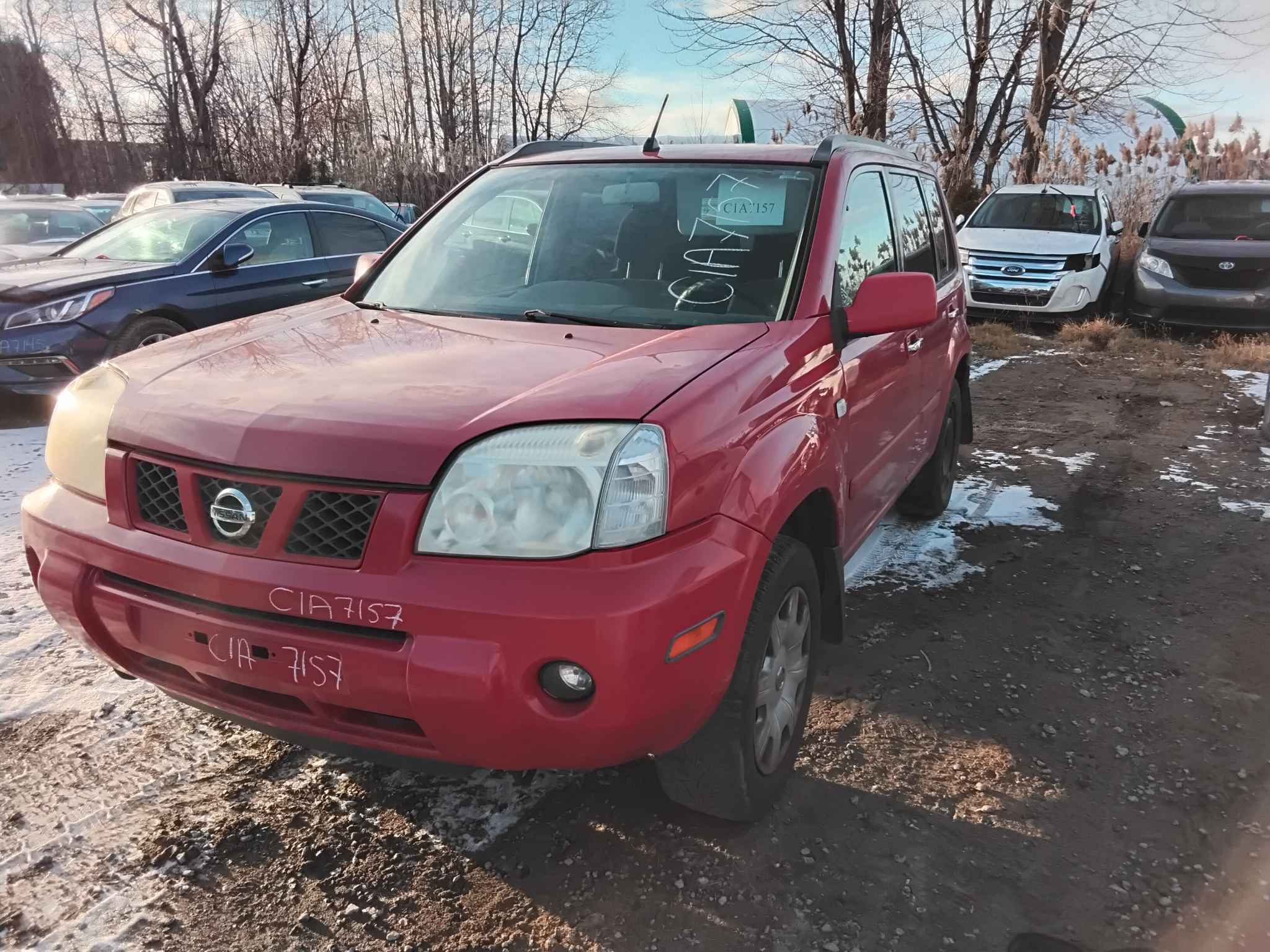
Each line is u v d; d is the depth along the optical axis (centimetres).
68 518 222
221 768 266
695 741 222
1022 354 969
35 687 306
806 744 284
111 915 211
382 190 1867
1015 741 288
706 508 201
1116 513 497
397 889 222
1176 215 1131
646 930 211
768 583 225
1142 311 1059
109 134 2969
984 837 244
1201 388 803
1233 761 280
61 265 694
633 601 181
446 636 180
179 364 241
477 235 329
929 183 452
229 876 224
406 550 185
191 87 2350
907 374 357
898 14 1587
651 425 194
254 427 199
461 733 184
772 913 217
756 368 231
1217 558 436
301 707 203
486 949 205
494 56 3172
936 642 351
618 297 285
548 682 185
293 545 192
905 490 422
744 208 302
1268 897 224
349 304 310
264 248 749
